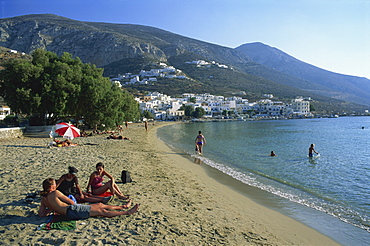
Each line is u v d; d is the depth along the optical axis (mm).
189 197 10328
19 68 30109
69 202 7262
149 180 12508
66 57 39438
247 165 19000
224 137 44906
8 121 45469
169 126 96188
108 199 8648
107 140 31922
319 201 10883
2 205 7887
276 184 13594
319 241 7254
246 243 6680
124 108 61812
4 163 14594
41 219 7027
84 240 6008
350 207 10195
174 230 6961
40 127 32469
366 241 7344
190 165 18297
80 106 35656
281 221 8602
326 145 33125
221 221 8102
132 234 6504
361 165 19266
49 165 14281
